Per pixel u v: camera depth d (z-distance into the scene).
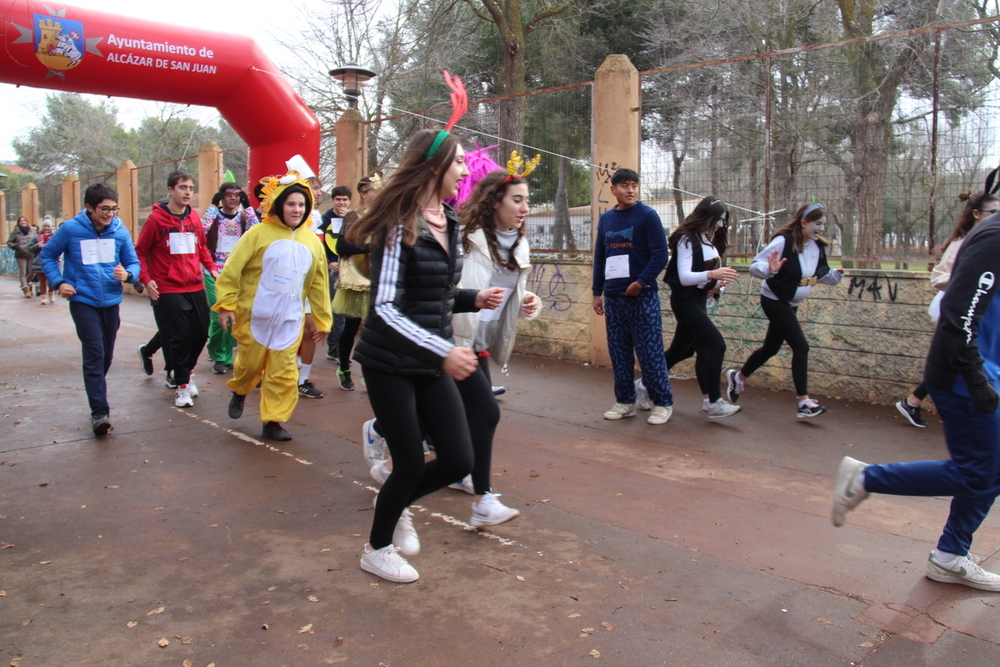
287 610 3.00
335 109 19.05
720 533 3.78
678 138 7.79
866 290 6.56
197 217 6.61
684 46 17.16
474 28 19.91
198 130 29.47
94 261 5.48
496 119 9.17
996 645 2.75
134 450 5.20
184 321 6.40
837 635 2.81
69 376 7.87
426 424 3.16
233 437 5.55
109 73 8.28
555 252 8.69
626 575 3.31
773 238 5.89
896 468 3.19
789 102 7.08
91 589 3.18
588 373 7.95
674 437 5.55
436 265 3.02
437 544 3.65
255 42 9.38
